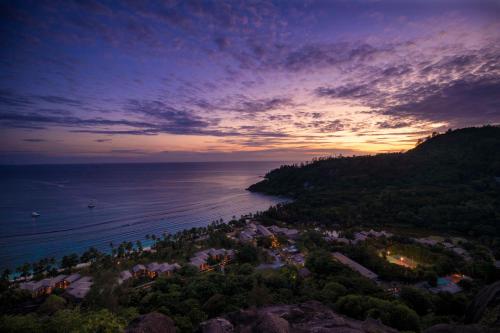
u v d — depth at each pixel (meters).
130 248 88.38
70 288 58.22
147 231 139.50
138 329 15.86
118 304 41.66
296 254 80.00
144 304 41.34
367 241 81.12
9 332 18.64
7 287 62.53
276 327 15.95
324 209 131.25
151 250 92.88
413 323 28.61
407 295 39.56
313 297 39.19
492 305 16.91
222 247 91.50
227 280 46.28
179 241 93.81
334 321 19.34
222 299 37.31
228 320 19.88
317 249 74.31
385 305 31.20
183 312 35.72
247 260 75.12
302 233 100.25
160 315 17.06
